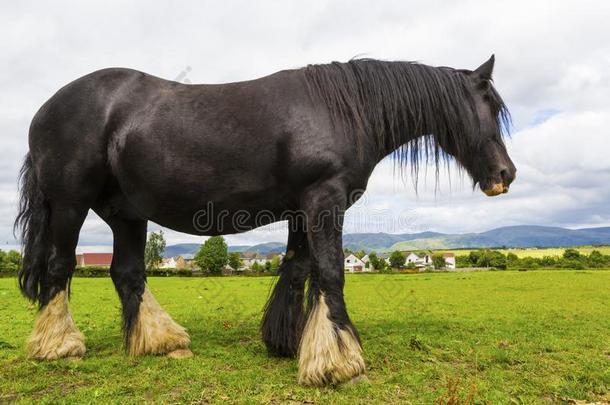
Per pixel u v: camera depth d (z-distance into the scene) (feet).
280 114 11.57
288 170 11.50
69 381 11.21
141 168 12.19
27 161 14.17
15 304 33.99
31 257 13.39
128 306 14.11
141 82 13.15
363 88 12.36
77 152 12.80
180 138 11.87
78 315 27.17
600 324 22.62
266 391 10.29
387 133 12.80
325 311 10.96
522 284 64.23
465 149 12.98
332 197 11.25
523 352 15.25
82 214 13.30
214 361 12.93
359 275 108.99
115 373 11.85
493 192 12.97
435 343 16.11
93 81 13.20
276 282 14.21
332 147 11.27
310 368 10.63
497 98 13.28
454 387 9.93
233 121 11.72
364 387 10.53
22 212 13.91
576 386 11.46
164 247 134.10
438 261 229.45
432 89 12.76
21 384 10.86
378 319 24.86
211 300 38.63
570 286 59.00
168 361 12.86
